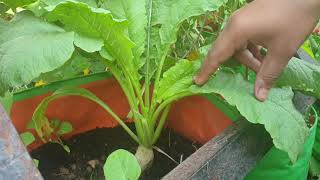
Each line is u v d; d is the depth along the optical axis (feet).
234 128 0.90
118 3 0.98
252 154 0.93
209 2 0.97
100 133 1.22
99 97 1.20
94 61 1.21
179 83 0.97
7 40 0.83
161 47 1.01
